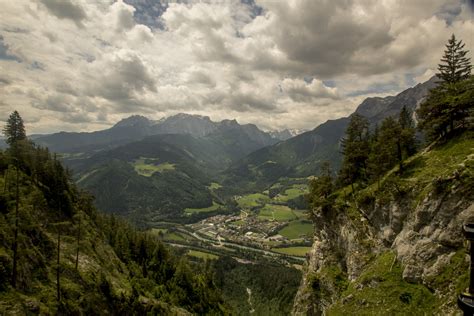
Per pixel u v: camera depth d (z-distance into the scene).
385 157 70.69
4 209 66.75
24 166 93.12
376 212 66.06
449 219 44.56
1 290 51.62
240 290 166.50
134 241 133.00
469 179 43.75
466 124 58.62
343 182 91.19
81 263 79.56
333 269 76.00
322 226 87.19
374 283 53.00
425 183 53.31
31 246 66.50
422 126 63.88
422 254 47.31
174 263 137.38
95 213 132.25
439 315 39.09
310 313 76.62
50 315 55.28
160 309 89.56
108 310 72.44
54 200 94.25
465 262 40.31
